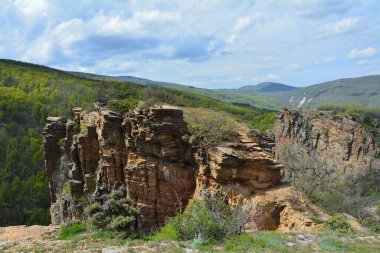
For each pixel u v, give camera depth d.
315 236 17.45
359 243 16.53
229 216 18.91
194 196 30.56
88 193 39.47
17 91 105.88
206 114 35.88
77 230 18.58
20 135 90.75
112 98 44.84
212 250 14.43
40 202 77.62
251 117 121.38
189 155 31.81
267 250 14.72
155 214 32.38
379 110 84.38
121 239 16.45
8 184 77.62
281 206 24.78
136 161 33.62
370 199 39.66
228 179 27.34
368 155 71.56
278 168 27.75
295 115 92.56
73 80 130.62
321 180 30.28
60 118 50.34
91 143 40.69
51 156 49.62
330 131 81.69
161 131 31.84
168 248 14.64
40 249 14.95
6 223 72.19
